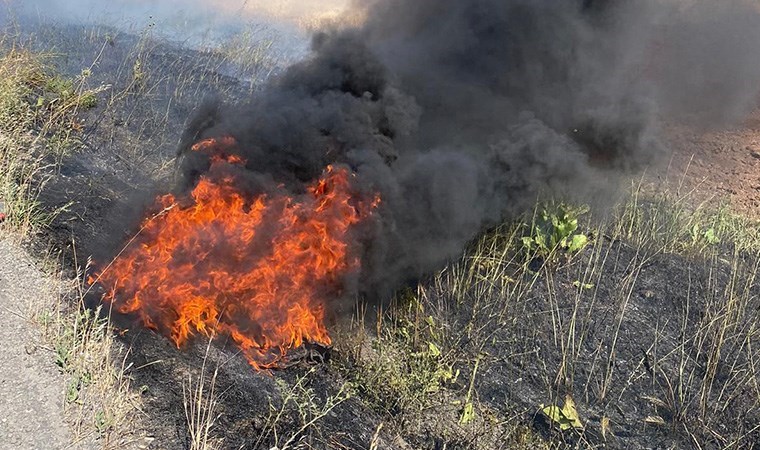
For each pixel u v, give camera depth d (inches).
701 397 167.3
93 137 237.8
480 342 177.2
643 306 199.0
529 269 204.4
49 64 275.7
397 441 143.7
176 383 131.4
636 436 157.6
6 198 169.6
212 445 117.6
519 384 167.6
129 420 119.2
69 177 199.5
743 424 163.5
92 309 143.9
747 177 309.7
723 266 222.8
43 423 116.3
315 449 125.7
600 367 175.5
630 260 217.2
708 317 193.6
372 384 156.2
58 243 164.6
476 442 148.8
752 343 188.1
